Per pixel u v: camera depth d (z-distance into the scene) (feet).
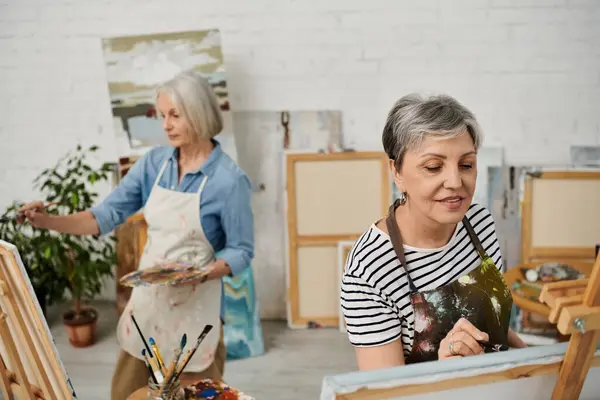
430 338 4.23
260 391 9.51
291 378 9.93
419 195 3.85
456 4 10.68
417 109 3.75
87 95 11.71
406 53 10.94
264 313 12.22
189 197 6.77
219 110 6.97
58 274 10.68
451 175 3.70
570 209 10.94
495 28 10.71
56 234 11.55
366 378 2.50
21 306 4.30
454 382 2.58
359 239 4.44
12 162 12.08
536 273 9.74
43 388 4.63
